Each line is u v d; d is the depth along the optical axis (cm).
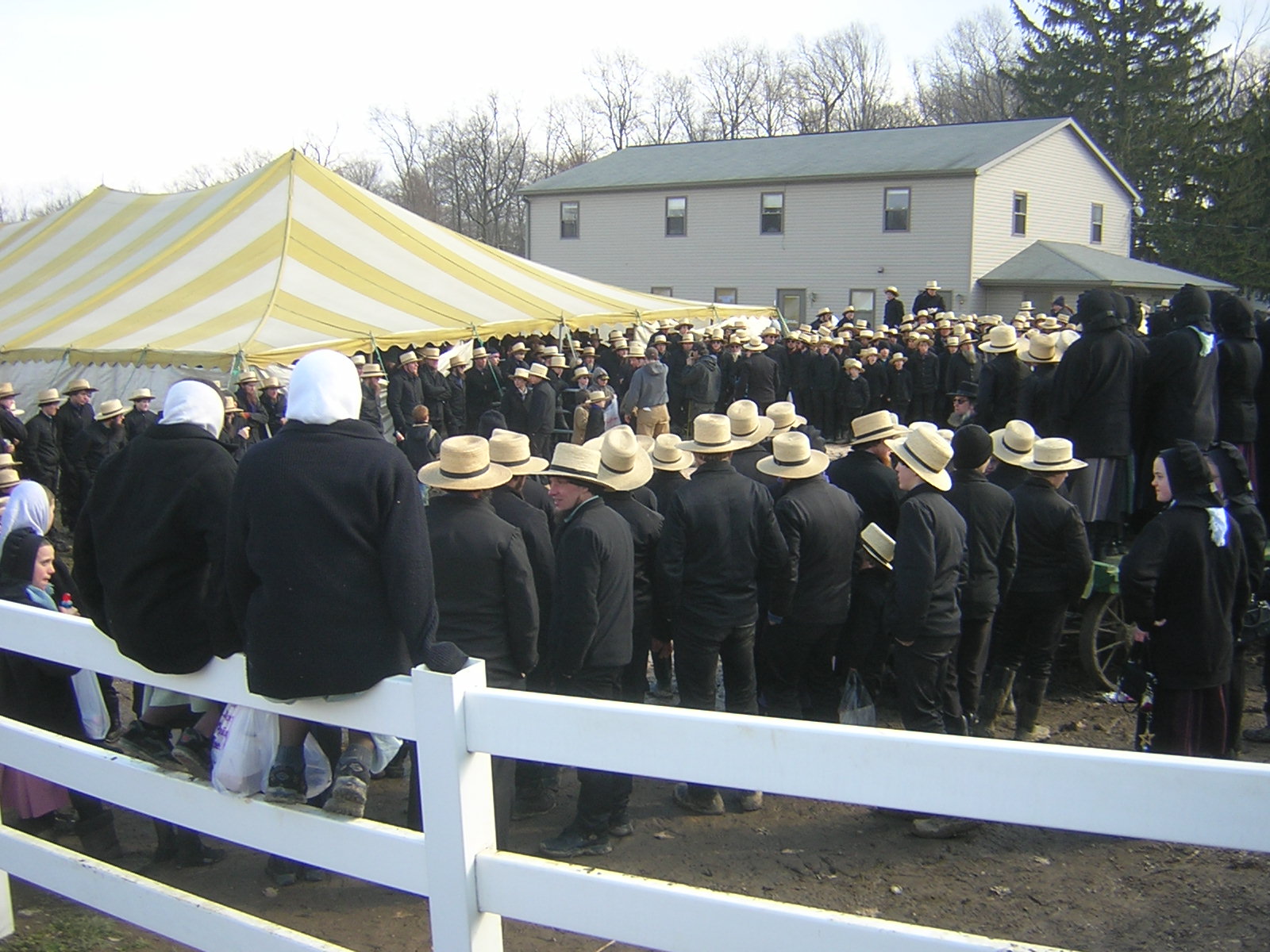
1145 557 447
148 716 370
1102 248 3762
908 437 497
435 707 252
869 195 3281
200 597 305
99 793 332
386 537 266
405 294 1574
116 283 1648
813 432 684
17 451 1216
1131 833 194
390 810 503
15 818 432
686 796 509
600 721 239
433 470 448
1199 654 451
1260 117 4184
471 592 424
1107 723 605
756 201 3466
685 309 2055
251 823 295
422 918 400
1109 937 384
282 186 1775
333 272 1580
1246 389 661
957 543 487
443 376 1504
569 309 1725
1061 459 548
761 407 1869
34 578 441
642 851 466
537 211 3881
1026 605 556
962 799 206
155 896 311
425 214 7312
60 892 338
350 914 404
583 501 480
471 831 256
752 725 224
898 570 479
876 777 214
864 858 456
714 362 1914
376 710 269
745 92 7600
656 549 513
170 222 1903
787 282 3450
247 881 434
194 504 298
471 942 257
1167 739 463
